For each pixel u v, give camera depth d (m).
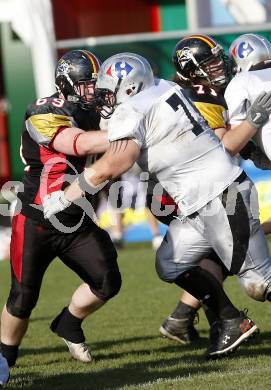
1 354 15.69
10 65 43.75
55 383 16.27
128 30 47.31
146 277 30.28
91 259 17.08
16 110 43.91
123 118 15.77
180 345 19.72
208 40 18.25
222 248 16.62
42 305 26.28
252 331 17.06
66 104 16.80
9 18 40.59
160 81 16.61
